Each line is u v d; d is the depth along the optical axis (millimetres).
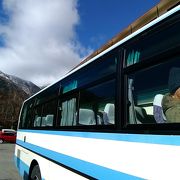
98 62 5375
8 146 38625
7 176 14211
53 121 7340
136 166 3941
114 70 4809
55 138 6973
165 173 3457
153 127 3758
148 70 4156
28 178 9039
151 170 3672
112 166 4453
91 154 5105
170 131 3492
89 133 5262
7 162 20266
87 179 5148
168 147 3475
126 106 4391
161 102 4000
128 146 4156
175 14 3770
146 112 4289
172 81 3908
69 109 6445
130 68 4398
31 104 10258
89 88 5648
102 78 5141
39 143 8266
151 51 4039
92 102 5426
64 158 6258
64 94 6930
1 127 93500
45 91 8625
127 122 4316
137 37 4379
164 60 3785
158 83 4121
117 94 4617
